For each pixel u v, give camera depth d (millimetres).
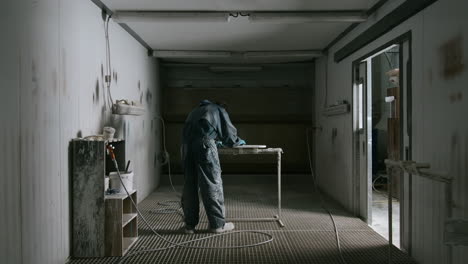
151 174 6000
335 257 2939
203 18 3951
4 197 2016
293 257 2934
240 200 5406
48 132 2496
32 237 2299
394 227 4035
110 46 3922
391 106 5836
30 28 2277
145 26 4535
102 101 3643
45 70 2459
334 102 5328
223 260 2857
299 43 5441
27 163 2240
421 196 2791
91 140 2842
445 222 1923
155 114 6355
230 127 3646
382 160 6992
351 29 4508
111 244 2898
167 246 3189
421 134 2773
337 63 5176
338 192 5164
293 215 4430
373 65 7281
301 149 7207
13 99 2098
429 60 2656
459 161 2299
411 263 2828
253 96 7164
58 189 2637
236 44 5520
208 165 3531
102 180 2854
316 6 3744
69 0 2859
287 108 7188
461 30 2283
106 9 3746
